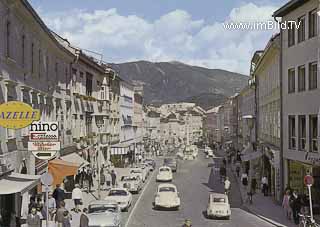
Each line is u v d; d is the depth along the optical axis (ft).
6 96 82.64
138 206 120.88
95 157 181.47
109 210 87.61
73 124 151.94
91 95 184.44
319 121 99.09
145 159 293.02
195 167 265.54
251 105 242.99
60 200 93.86
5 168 78.23
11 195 86.74
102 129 197.88
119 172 202.90
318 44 100.83
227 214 101.09
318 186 104.01
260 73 192.44
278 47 131.23
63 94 138.21
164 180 187.11
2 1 79.25
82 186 147.74
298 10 112.27
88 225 77.97
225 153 359.66
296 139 114.11
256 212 110.11
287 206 100.27
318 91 101.30
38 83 108.37
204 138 623.36
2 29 79.97
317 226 81.20
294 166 118.32
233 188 162.81
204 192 153.28
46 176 65.72
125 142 266.57
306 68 108.27
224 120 450.30
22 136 93.45
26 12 91.50
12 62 85.40
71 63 149.28
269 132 158.40
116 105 238.68
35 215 73.56
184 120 653.71
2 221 79.20
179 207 119.24
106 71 206.49
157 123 532.32
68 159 133.80
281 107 124.98
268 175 154.81
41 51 111.65
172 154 408.67
